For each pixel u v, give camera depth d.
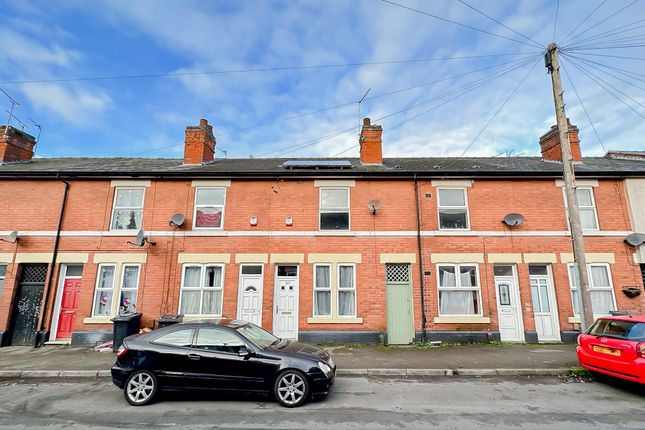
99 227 12.77
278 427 5.44
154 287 12.30
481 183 13.20
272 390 6.45
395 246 12.63
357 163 15.44
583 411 6.13
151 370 6.54
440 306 12.34
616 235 12.62
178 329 6.89
